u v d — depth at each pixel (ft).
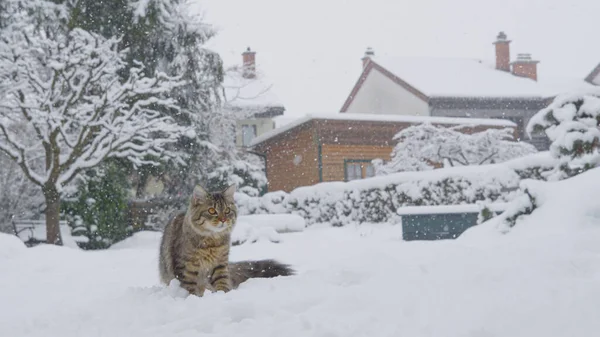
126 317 13.87
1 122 52.54
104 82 59.31
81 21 65.67
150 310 14.32
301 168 85.05
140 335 11.96
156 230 67.36
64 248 37.35
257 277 19.07
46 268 28.66
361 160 83.15
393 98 110.83
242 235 47.03
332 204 67.05
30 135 63.46
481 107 102.17
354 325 10.90
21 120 63.16
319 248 36.76
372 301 12.66
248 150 96.37
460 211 43.11
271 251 36.96
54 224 55.01
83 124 53.72
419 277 14.66
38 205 68.18
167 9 70.85
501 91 102.63
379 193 63.36
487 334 9.55
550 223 26.14
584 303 10.30
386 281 14.61
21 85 52.06
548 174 49.80
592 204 25.43
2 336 13.52
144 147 57.77
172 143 73.26
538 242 18.65
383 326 10.73
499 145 75.36
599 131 31.81
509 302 10.98
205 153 77.71
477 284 13.00
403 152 77.66
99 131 58.18
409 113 105.91
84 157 55.52
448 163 76.18
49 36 65.92
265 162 97.14
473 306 11.09
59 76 55.93
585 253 16.01
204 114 79.10
